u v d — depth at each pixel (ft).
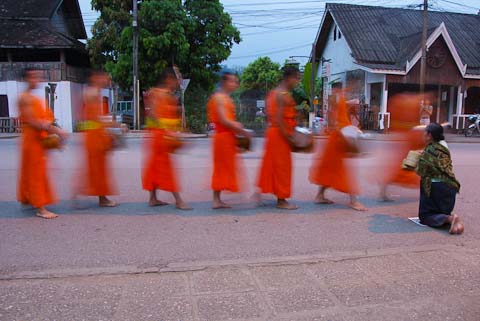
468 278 12.53
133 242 15.03
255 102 94.12
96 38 77.92
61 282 11.93
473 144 58.34
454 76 78.69
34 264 13.08
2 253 13.92
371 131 75.77
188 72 78.23
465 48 85.40
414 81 77.30
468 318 10.39
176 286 11.75
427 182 17.08
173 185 19.15
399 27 87.45
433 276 12.64
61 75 80.69
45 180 17.88
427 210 17.30
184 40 72.84
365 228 17.07
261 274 12.60
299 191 23.65
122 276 12.34
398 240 15.70
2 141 55.47
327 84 85.51
